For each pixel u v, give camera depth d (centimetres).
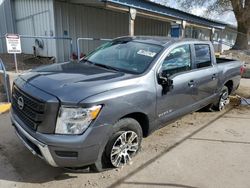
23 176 343
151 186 332
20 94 340
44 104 296
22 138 338
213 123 568
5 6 1448
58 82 329
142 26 1731
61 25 1229
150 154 411
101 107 311
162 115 416
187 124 555
